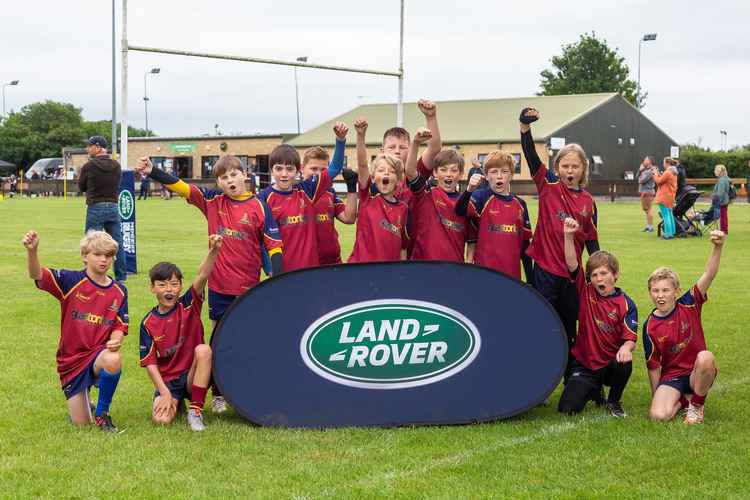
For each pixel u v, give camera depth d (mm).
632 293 9844
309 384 4988
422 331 5055
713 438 4793
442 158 5789
